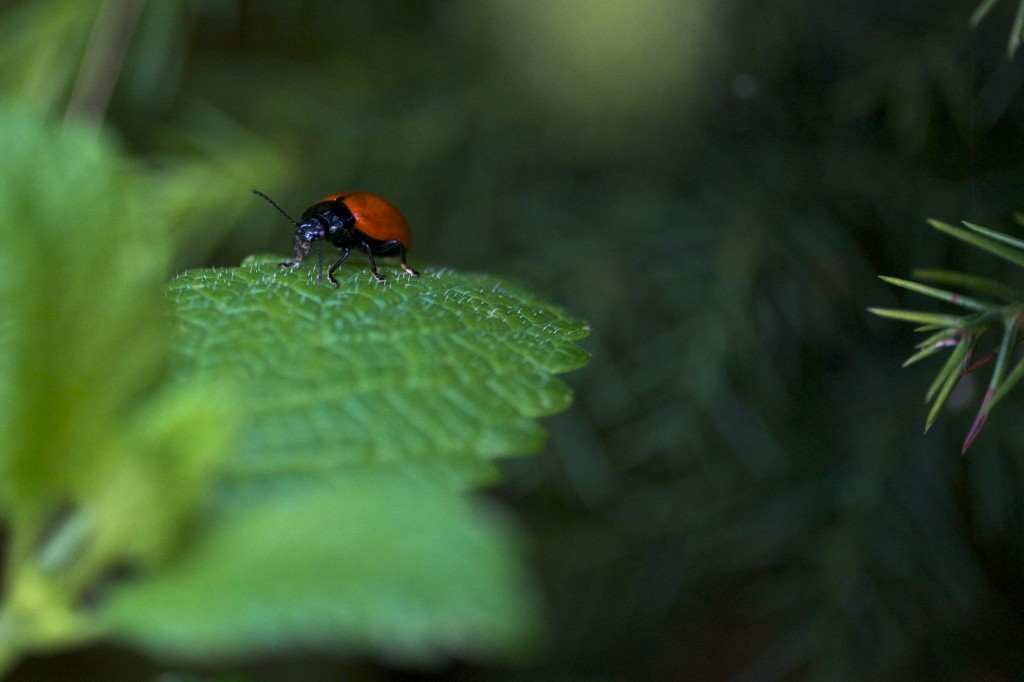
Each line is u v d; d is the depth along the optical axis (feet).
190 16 1.65
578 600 1.77
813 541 1.63
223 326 0.75
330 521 0.55
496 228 1.74
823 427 1.69
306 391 0.73
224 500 0.69
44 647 0.65
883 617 1.55
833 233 1.57
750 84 1.64
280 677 1.82
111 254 0.66
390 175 1.74
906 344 1.67
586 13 1.65
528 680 1.85
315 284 0.78
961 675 1.69
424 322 0.76
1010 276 1.45
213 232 1.51
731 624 1.94
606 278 1.61
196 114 1.69
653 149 1.73
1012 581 1.79
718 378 1.53
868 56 1.55
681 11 1.60
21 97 1.35
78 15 1.36
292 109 1.77
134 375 0.66
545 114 1.75
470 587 0.49
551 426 1.63
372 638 0.47
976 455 1.54
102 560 0.65
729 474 1.71
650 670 1.90
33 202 0.64
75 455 0.66
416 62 1.83
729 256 1.57
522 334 0.77
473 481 0.71
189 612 0.51
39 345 0.65
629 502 1.77
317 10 1.83
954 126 1.56
